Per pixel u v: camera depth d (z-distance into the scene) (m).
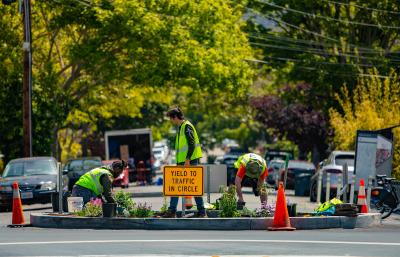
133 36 112.69
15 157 114.69
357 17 139.12
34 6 115.94
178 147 49.56
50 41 124.25
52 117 115.00
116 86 136.62
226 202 49.44
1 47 115.00
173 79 114.75
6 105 113.00
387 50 140.25
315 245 39.34
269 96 164.00
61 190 52.59
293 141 160.88
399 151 91.81
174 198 49.31
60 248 38.53
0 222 60.25
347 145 98.94
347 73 137.38
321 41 142.75
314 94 149.50
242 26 146.00
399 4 136.75
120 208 50.78
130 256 35.62
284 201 47.09
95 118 152.50
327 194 76.25
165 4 115.12
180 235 44.03
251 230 47.12
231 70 119.50
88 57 115.00
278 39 145.75
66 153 161.25
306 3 140.38
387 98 100.56
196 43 114.44
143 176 136.50
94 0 113.69
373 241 41.16
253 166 52.22
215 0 118.56
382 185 62.75
